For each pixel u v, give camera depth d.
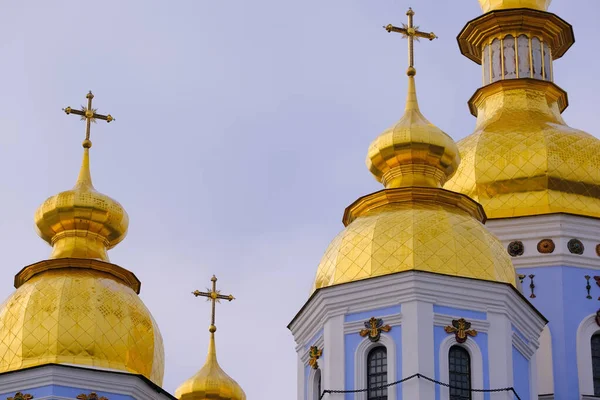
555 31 60.44
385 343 47.25
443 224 48.91
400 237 48.56
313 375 48.97
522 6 60.22
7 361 49.06
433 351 46.88
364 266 48.34
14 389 48.16
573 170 54.91
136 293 51.94
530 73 59.59
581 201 54.59
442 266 47.94
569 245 53.94
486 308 47.75
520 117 57.25
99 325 49.47
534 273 53.75
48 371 48.00
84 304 49.72
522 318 48.78
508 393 47.03
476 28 60.66
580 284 53.62
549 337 53.06
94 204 52.38
